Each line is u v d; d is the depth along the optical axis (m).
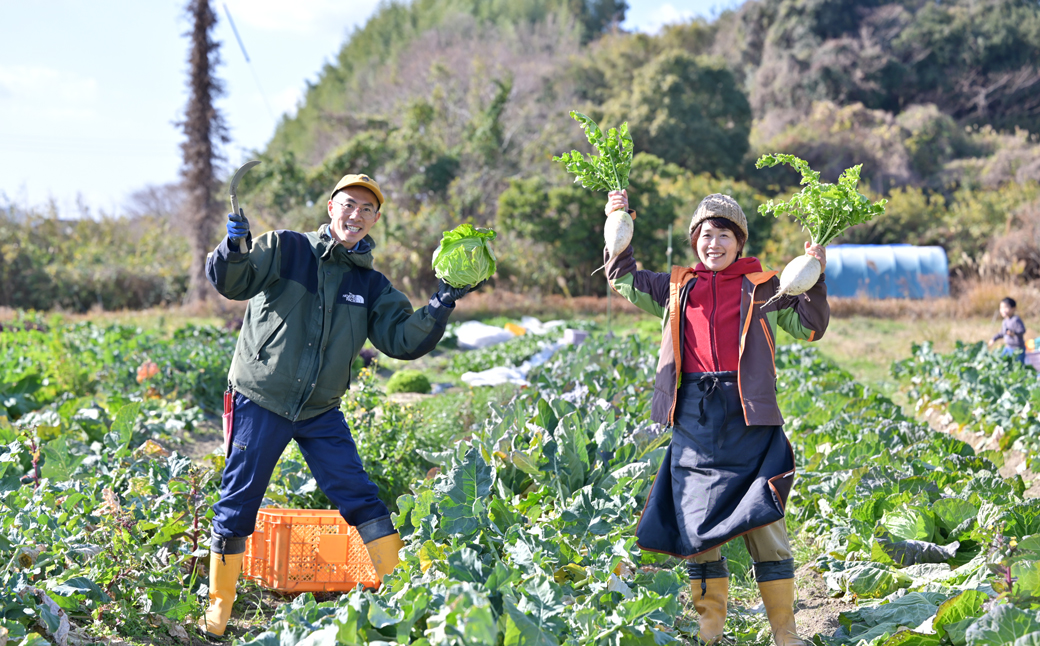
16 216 32.44
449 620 2.32
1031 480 5.86
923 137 54.28
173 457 4.16
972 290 23.27
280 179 31.14
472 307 25.52
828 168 51.25
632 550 3.43
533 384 7.34
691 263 28.92
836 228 3.10
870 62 61.53
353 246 3.61
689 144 46.31
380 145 32.19
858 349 15.42
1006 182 47.62
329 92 70.12
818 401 7.60
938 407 9.00
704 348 3.22
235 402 3.46
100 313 27.59
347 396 5.97
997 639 2.55
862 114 56.38
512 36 62.44
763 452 3.16
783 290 3.08
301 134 65.19
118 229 35.84
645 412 6.20
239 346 3.49
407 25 71.56
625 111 46.00
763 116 62.88
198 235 27.78
